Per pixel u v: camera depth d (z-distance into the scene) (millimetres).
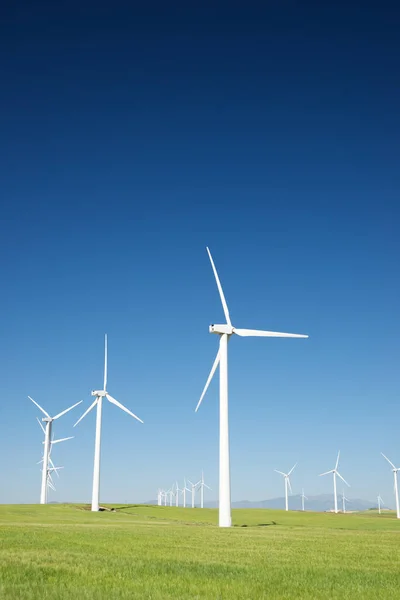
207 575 17797
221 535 42719
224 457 64188
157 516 88812
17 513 77312
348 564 22500
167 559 22406
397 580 17797
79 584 15109
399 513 120438
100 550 25969
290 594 14570
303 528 62594
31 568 18016
